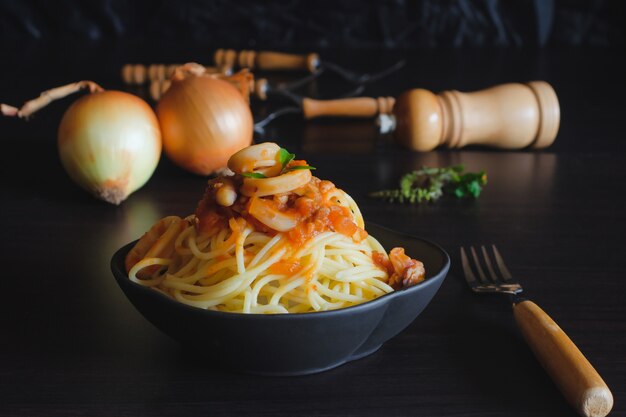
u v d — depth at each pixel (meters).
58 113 1.16
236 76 0.94
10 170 0.94
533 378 0.57
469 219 0.81
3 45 1.57
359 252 0.60
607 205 0.85
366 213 0.82
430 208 0.84
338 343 0.53
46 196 0.87
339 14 1.65
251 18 1.65
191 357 0.59
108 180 0.83
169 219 0.62
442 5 1.64
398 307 0.54
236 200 0.59
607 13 1.64
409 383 0.56
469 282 0.68
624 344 0.61
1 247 0.75
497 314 0.64
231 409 0.53
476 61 1.51
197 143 0.88
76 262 0.72
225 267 0.58
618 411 0.53
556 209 0.84
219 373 0.57
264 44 1.65
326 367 0.57
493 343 0.61
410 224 0.80
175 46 1.60
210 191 0.60
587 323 0.63
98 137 0.82
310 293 0.57
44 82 1.31
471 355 0.60
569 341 0.56
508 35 1.66
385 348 0.60
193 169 0.90
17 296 0.67
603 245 0.76
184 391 0.55
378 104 1.12
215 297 0.57
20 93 1.25
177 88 0.88
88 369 0.58
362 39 1.66
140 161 0.84
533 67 1.47
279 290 0.57
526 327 0.59
